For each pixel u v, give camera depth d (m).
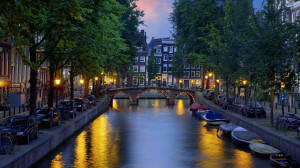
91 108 47.00
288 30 23.55
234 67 42.88
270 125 28.34
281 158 20.30
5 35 17.42
